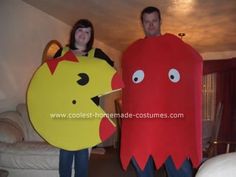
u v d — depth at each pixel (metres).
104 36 5.39
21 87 3.83
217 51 6.33
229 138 5.78
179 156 1.94
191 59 2.01
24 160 2.61
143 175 1.96
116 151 5.32
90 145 2.18
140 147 1.94
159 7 3.78
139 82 2.00
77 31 2.25
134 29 4.90
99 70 2.22
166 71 1.96
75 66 2.25
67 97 2.23
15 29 3.71
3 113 3.30
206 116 6.24
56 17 4.44
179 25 4.52
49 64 2.28
